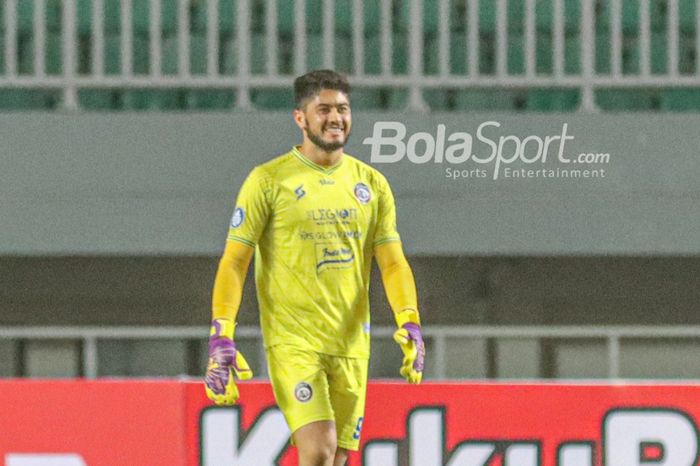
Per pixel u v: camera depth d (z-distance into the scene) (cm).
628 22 2830
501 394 1736
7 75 2659
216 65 2672
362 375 1557
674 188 2619
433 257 2692
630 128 2612
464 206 2594
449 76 2669
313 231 1505
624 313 2730
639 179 2619
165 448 1745
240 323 2627
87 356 2612
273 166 1527
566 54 2830
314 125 1498
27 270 2691
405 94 2822
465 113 2592
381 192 1553
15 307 2692
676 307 2741
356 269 1530
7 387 1755
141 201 2605
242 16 2650
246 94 2661
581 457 1739
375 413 1725
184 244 2609
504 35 2683
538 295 2711
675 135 2619
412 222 2591
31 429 1752
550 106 2820
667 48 2841
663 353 2634
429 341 2616
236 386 1647
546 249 2608
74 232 2603
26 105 2812
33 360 2608
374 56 2822
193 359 2625
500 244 2606
